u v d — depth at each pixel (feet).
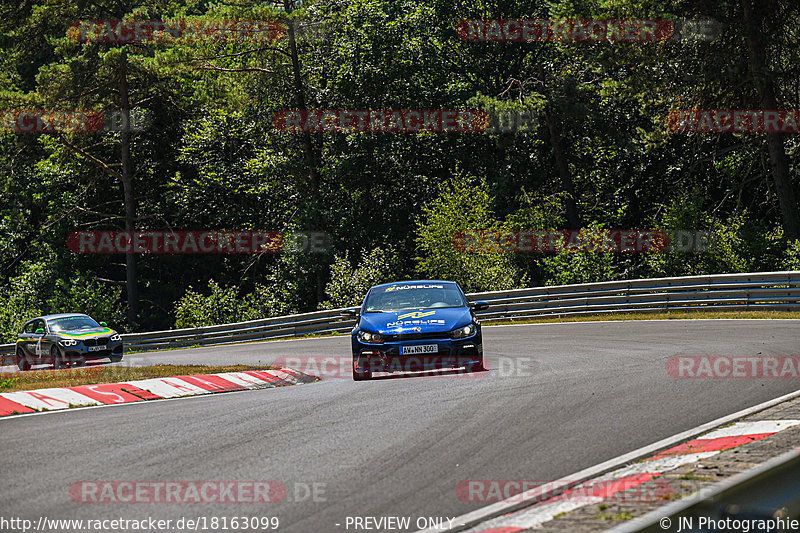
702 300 222.07
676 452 60.23
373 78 401.29
